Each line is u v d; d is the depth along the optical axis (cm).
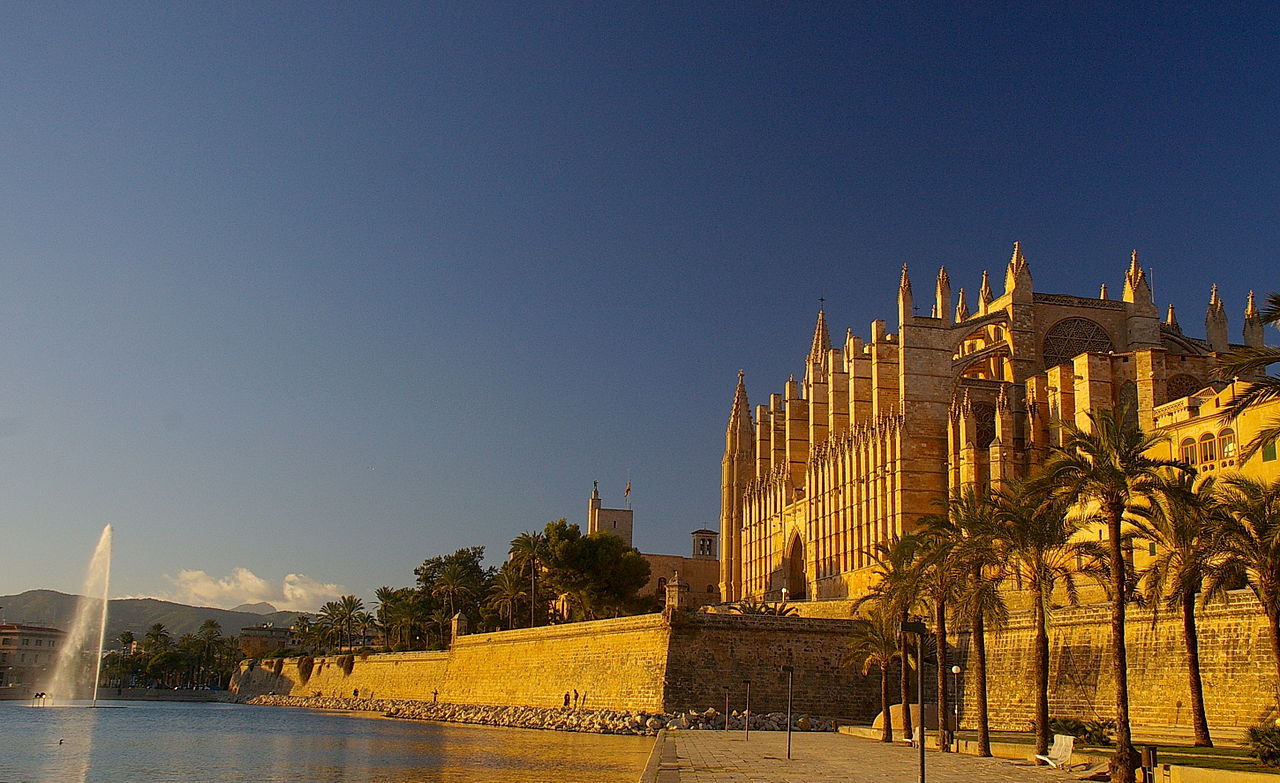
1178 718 5562
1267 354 3275
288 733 9200
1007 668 7162
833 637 8331
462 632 12344
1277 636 4134
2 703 17725
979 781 3825
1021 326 11688
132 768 6197
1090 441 4316
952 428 10744
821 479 12988
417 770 5750
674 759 4775
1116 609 4109
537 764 5884
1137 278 11931
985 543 4953
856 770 4281
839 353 13650
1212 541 4231
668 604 8250
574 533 13525
